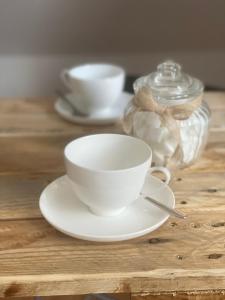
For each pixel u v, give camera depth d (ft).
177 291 1.60
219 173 2.21
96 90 2.73
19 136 2.60
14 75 5.74
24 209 1.95
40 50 5.52
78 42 5.40
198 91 2.12
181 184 2.11
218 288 1.61
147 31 5.24
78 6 4.78
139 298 1.61
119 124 2.75
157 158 2.21
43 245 1.73
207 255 1.68
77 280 1.59
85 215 1.83
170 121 2.09
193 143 2.21
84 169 1.68
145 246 1.72
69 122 2.78
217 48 5.58
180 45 5.51
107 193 1.71
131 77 3.75
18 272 1.61
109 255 1.68
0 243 1.75
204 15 4.98
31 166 2.29
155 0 4.74
